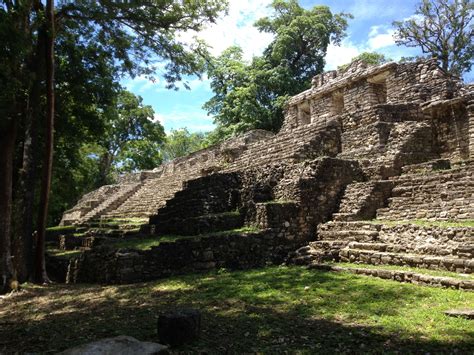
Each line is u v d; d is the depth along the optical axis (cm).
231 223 1204
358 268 862
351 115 1545
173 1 1309
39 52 1277
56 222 3691
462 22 3131
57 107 1533
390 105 1454
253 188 1252
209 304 722
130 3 1248
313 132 1600
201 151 2858
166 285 923
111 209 2639
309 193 1151
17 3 1155
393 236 914
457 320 536
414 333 505
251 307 680
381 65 1797
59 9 1325
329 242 1023
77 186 2755
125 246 1141
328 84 2159
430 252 816
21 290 1088
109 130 1828
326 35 3241
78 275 1276
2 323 736
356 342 493
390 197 1134
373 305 632
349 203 1146
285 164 1273
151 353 424
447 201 969
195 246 1047
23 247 1223
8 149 1187
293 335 534
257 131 2444
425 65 1602
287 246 1102
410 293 673
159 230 1404
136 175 3247
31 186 1272
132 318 669
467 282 657
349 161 1247
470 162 1099
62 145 1803
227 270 1014
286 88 3138
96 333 597
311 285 788
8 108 1155
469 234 768
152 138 4022
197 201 1318
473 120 1265
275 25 3391
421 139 1320
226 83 3375
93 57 1509
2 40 1052
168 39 1430
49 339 594
